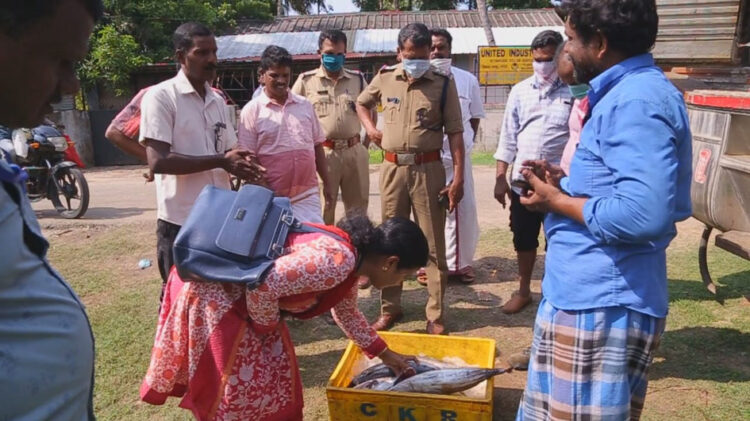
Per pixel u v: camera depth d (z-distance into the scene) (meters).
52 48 1.03
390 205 3.79
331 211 4.54
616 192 1.59
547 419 1.87
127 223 7.02
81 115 13.94
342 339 3.88
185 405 2.12
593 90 1.73
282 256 1.93
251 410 2.05
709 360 3.45
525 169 1.90
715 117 3.77
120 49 14.35
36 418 1.04
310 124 3.93
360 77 4.74
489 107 13.14
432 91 3.58
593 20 1.66
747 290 4.43
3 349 0.98
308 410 3.07
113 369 3.45
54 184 7.39
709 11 5.75
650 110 1.57
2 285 0.98
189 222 1.96
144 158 3.35
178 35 3.08
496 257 5.52
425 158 3.65
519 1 24.00
